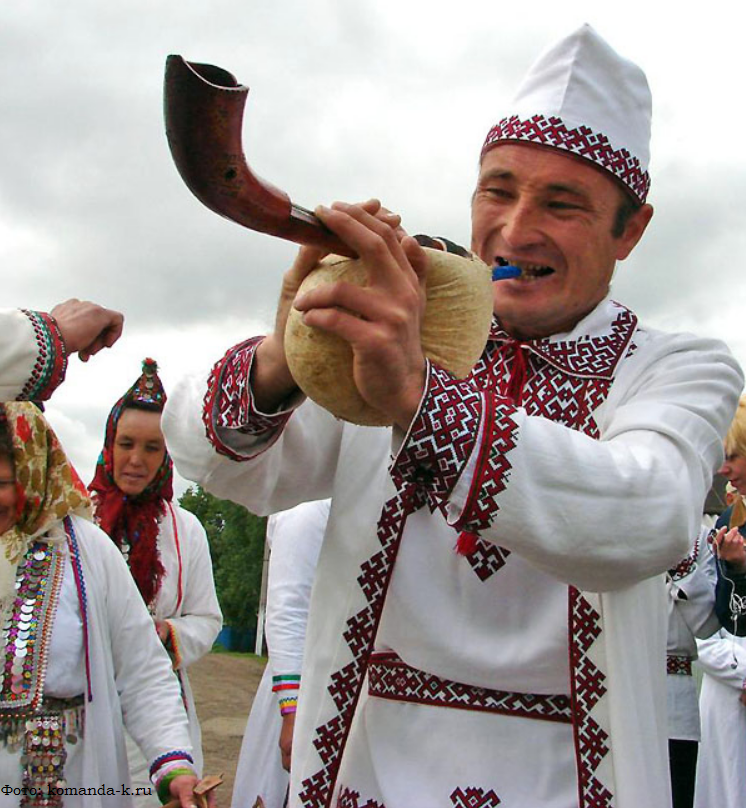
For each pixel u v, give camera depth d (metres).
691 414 1.53
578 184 1.64
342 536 1.72
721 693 4.40
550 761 1.57
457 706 1.62
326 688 1.67
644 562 1.33
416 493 1.67
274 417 1.48
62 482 2.82
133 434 3.85
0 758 2.54
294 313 1.22
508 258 1.68
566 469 1.27
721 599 3.53
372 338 1.14
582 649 1.54
